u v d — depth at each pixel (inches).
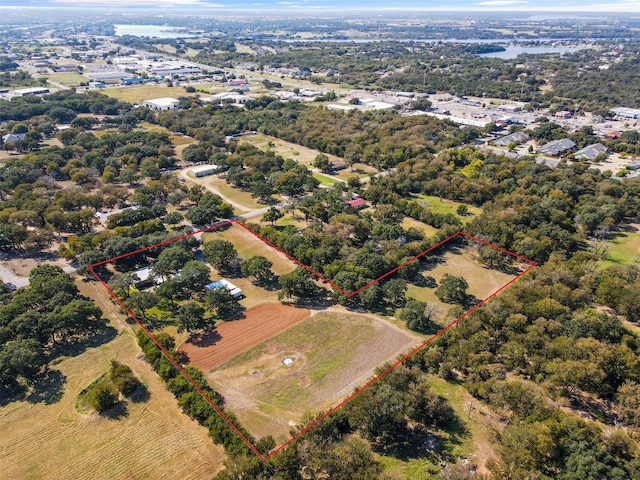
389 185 7303.2
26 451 2947.8
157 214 6235.2
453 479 2637.8
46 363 3668.8
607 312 4357.8
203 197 6628.9
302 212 6648.6
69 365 3688.5
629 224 6323.8
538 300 4148.6
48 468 2837.1
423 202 7170.3
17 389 3444.9
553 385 3312.0
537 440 2741.1
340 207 6412.4
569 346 3499.0
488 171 7746.1
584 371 3228.3
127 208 6279.5
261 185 7091.5
